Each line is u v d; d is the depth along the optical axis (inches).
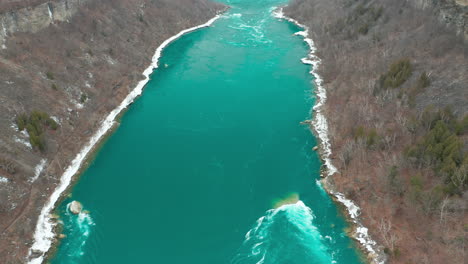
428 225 1765.5
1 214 1902.1
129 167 2405.3
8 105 2404.0
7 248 1782.7
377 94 2691.9
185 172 2353.6
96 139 2645.2
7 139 2222.0
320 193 2156.7
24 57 2822.3
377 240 1817.2
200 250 1863.9
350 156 2251.5
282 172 2330.2
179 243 1900.8
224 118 2891.2
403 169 2050.9
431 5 3203.7
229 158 2458.2
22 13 3026.6
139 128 2795.3
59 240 1907.0
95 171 2375.7
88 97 2960.1
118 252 1860.2
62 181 2258.9
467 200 1740.9
